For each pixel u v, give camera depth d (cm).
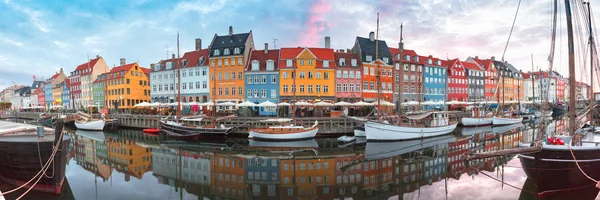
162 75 6631
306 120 3834
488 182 1720
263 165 2233
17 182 1551
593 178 1314
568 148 1260
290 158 2464
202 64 6000
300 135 3372
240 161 2375
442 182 1744
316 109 4991
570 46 1438
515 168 2019
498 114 5153
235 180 1861
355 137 3394
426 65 6888
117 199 1525
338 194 1585
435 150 2719
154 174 2020
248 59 5816
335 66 5575
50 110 8675
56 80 10769
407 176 1891
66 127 5138
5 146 1513
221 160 2425
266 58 5753
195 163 2331
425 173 1950
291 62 5478
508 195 1487
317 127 3497
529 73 10888
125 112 6069
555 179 1301
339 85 5616
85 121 4744
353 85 5684
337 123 3838
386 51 6281
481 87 8438
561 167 1278
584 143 1552
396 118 3994
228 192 1641
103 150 2936
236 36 6016
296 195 1581
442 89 7231
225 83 5756
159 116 4684
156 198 1549
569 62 1445
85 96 8650
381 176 1898
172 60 6581
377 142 3169
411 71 6544
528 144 1497
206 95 5944
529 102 8531
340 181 1811
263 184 1773
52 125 5300
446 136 3609
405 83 6425
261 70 5522
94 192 1633
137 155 2672
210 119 4219
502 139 3403
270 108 5378
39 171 1508
